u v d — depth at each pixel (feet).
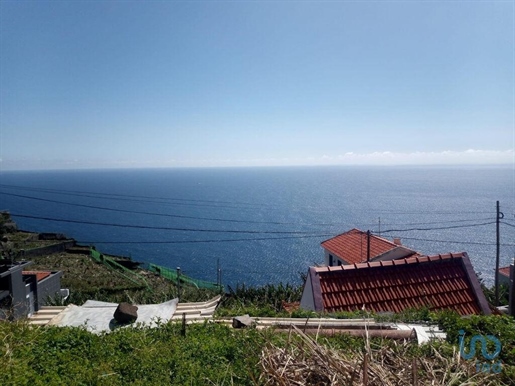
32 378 13.89
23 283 32.71
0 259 32.71
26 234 120.47
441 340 19.31
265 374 13.74
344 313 27.14
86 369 15.08
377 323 23.53
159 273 94.32
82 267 91.15
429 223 205.67
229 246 184.44
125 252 175.63
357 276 34.47
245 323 22.08
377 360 14.52
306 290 38.70
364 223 214.28
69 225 244.42
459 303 32.81
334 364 12.76
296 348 14.90
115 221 257.96
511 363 17.29
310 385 12.38
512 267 33.53
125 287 74.64
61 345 17.52
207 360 16.37
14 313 25.57
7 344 16.55
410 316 25.48
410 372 13.55
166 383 14.28
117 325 22.43
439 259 35.68
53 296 49.11
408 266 35.55
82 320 23.38
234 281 128.06
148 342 18.28
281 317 25.79
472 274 34.76
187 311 25.88
